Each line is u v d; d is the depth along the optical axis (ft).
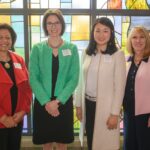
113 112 7.14
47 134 7.76
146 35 7.56
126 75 7.59
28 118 11.32
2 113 7.08
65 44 7.68
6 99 7.04
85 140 10.89
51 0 11.10
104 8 11.21
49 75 7.42
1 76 6.95
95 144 7.38
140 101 7.33
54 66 7.47
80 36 11.33
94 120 7.37
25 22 11.11
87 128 7.66
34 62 7.48
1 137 7.14
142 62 7.45
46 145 8.21
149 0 11.30
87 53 7.53
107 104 7.22
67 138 7.82
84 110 7.61
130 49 7.91
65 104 7.67
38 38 11.32
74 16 11.23
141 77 7.31
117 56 7.14
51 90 7.46
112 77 7.18
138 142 7.48
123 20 11.34
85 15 11.22
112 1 11.23
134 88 7.40
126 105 7.63
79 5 11.16
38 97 7.34
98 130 7.31
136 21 11.37
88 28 11.30
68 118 7.77
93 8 11.12
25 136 11.50
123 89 7.18
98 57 7.30
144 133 7.40
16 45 11.25
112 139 7.39
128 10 11.23
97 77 7.19
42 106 7.63
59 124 7.70
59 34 7.57
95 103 7.33
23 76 7.34
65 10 11.11
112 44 7.29
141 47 7.54
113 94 7.23
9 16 11.16
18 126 7.42
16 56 7.59
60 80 7.46
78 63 7.63
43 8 11.09
